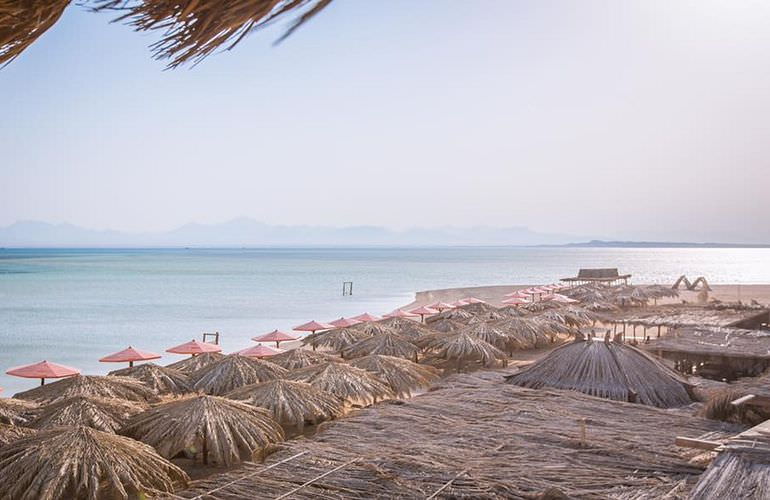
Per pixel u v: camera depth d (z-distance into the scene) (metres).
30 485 7.41
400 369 14.42
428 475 6.49
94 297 58.47
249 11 1.24
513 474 6.55
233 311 46.22
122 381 12.90
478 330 20.95
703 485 5.38
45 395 12.26
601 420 8.80
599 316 25.92
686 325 21.59
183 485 8.48
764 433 6.41
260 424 10.14
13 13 1.23
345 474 6.49
